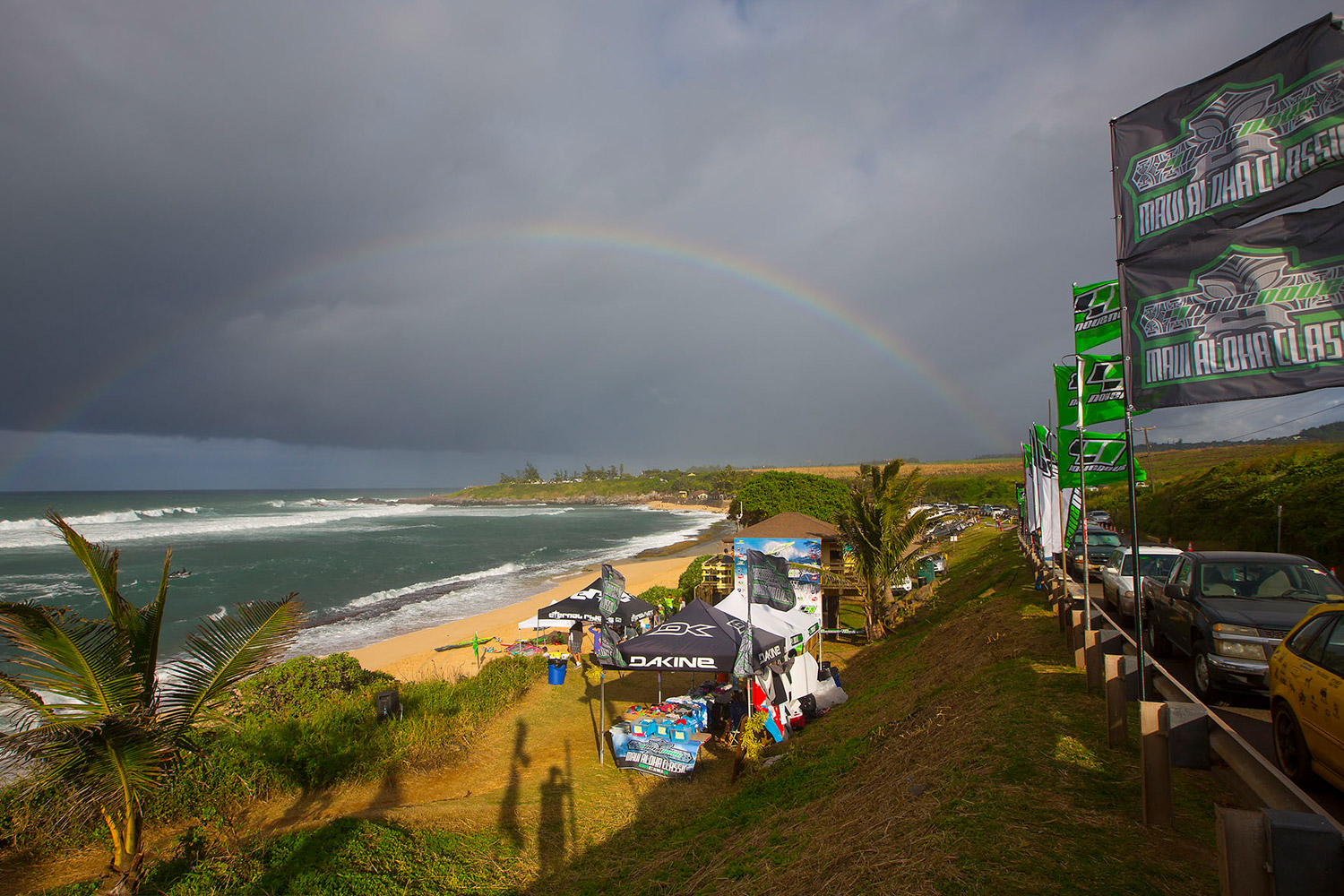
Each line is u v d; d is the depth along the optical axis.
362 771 9.77
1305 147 4.47
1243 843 2.97
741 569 16.58
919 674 12.00
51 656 6.03
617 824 8.66
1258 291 4.64
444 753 10.73
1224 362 4.75
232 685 7.15
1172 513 32.44
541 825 8.60
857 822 6.07
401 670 20.22
